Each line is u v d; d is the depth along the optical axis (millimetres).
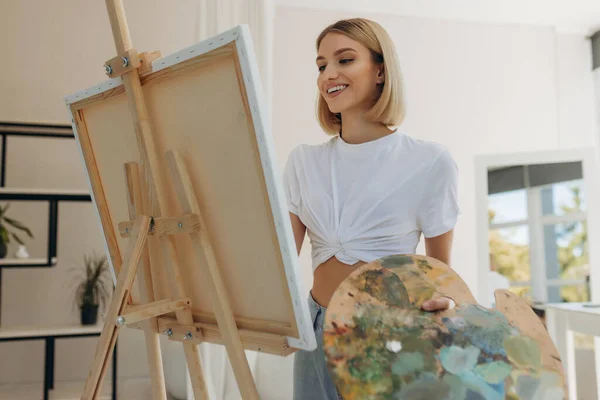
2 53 3066
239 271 918
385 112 1207
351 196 1167
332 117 1339
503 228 3576
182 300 1021
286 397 2465
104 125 1147
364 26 1203
